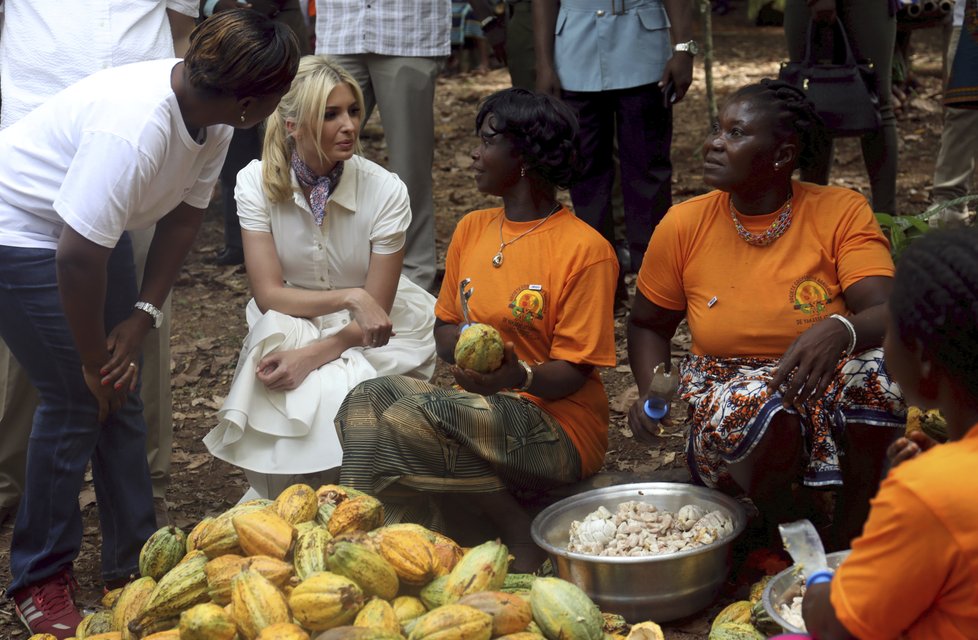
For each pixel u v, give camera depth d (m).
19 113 4.04
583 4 5.80
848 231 3.53
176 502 4.65
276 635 2.75
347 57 6.27
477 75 14.70
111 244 3.28
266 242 4.33
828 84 5.40
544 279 3.73
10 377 4.17
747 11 19.17
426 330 4.53
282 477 4.13
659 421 3.58
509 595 2.98
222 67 3.20
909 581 2.01
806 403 3.38
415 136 6.28
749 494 3.54
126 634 3.10
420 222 6.41
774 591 2.84
